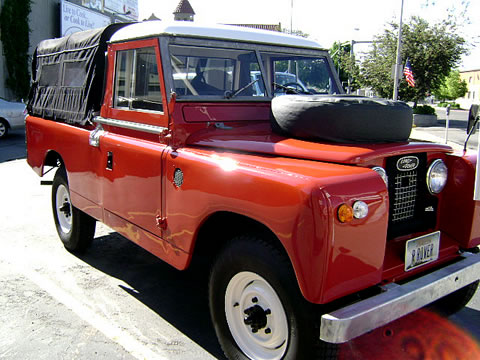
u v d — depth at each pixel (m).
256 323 2.64
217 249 3.27
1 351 3.13
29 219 6.17
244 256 2.64
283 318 2.53
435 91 28.03
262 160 2.72
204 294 4.09
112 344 3.24
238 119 3.51
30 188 8.02
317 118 2.84
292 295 2.40
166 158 3.18
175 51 3.38
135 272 4.52
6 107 14.66
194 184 2.91
